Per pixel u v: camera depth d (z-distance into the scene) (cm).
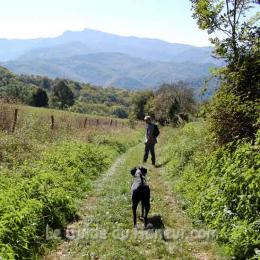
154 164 2005
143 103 8338
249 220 716
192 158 1495
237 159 856
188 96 4966
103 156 1947
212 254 764
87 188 1316
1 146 1481
